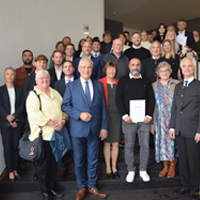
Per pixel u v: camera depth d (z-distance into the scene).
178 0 7.57
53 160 2.58
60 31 5.02
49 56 4.84
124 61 3.32
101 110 2.59
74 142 2.48
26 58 3.58
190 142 2.52
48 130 2.33
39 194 2.82
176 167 3.11
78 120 2.41
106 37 4.49
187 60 2.54
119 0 7.47
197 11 8.64
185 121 2.53
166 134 2.83
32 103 2.29
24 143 2.31
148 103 2.79
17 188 2.89
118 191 2.83
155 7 8.25
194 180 2.56
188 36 4.46
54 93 2.54
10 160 2.94
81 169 2.56
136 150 3.42
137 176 2.97
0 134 3.21
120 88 2.78
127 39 5.10
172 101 2.71
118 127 2.90
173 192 2.79
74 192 2.80
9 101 3.00
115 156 2.97
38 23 4.55
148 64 3.34
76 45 5.34
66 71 2.92
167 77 2.84
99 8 5.61
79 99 2.42
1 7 3.65
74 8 5.23
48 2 4.75
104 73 2.97
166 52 3.38
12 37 3.90
